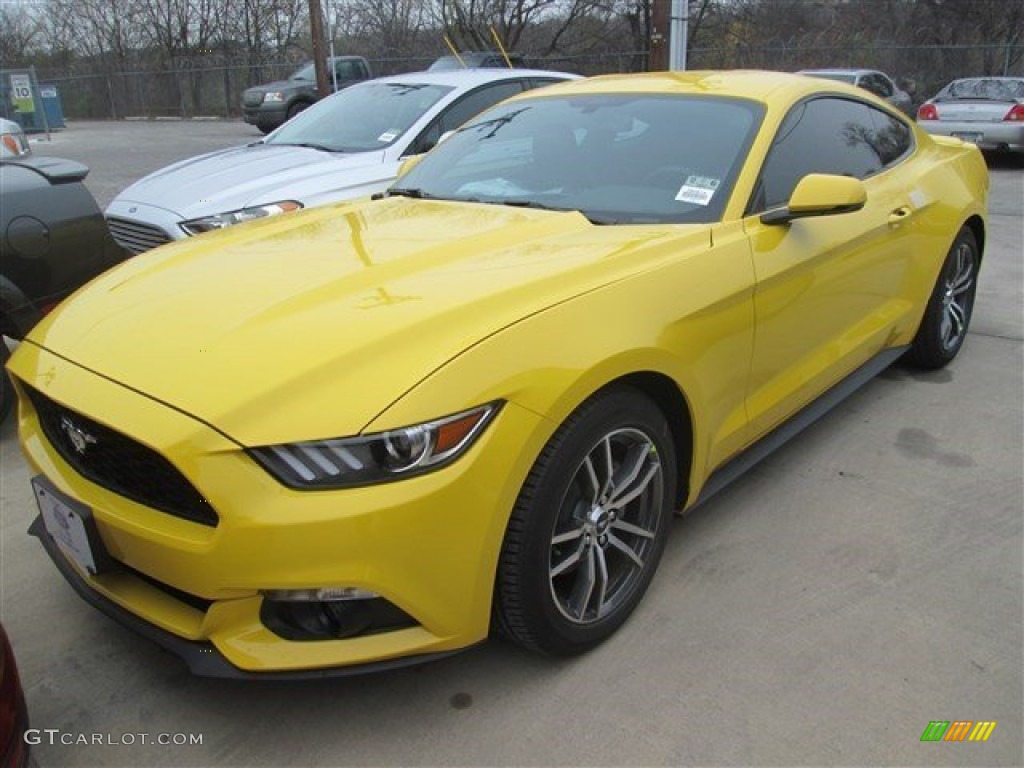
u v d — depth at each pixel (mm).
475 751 2258
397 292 2383
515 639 2428
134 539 2131
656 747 2264
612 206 3180
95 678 2539
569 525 2424
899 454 3887
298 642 2107
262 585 1994
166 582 2141
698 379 2711
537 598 2309
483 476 2084
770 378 3178
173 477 2045
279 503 1958
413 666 2383
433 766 2215
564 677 2508
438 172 3785
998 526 3301
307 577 1983
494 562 2178
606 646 2633
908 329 4309
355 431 1974
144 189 5926
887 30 26062
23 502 3600
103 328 2461
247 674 2098
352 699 2438
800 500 3484
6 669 1852
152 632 2244
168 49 37438
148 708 2422
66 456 2363
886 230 3770
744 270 2889
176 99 34344
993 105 14117
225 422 1986
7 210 3986
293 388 2033
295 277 2572
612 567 2672
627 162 3338
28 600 2910
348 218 3268
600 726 2332
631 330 2438
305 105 20203
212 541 1989
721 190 3088
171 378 2137
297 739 2305
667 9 12867
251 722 2367
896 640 2656
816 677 2500
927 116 14695
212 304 2438
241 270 2684
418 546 2029
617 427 2447
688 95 3568
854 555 3102
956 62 23422
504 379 2133
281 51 35781
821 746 2264
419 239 2877
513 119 3865
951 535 3238
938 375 4832
